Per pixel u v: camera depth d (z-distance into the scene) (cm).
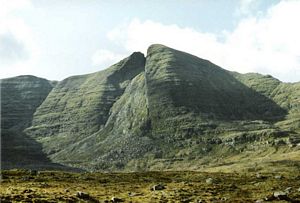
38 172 11569
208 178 12475
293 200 7225
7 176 10112
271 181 11125
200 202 6875
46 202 5722
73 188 8456
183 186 9500
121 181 11050
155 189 8744
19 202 5431
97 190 8425
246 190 9144
